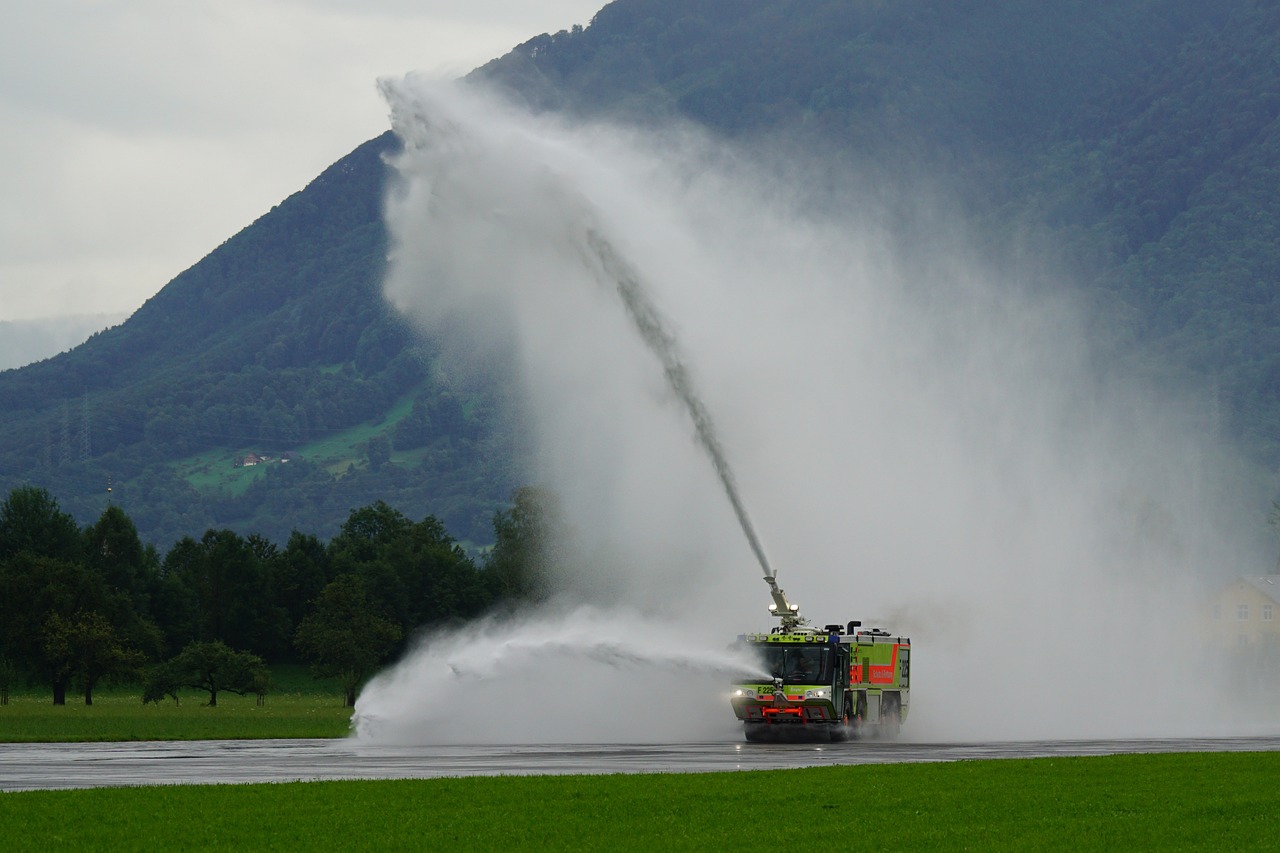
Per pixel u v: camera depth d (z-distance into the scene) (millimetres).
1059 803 56750
